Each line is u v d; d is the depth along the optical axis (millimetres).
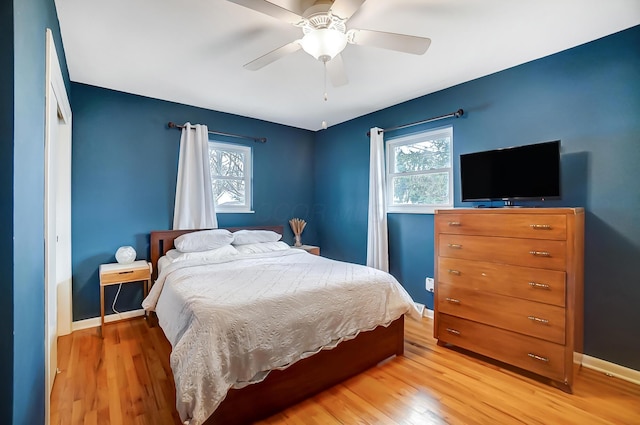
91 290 3062
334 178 4516
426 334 2891
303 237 4707
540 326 2074
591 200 2260
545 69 2488
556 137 2430
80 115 2992
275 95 3340
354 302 2182
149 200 3383
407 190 3635
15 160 1001
